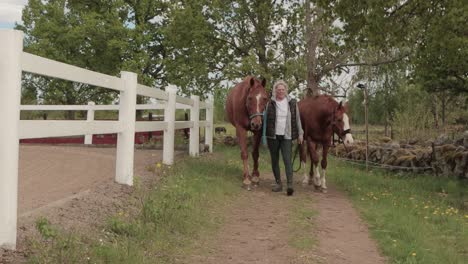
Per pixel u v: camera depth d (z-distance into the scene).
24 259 3.43
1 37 3.64
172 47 25.27
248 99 8.45
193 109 12.32
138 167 8.34
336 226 6.20
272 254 4.68
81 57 26.11
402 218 6.57
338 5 10.37
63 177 6.91
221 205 7.00
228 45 21.05
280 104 8.74
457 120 26.81
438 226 6.72
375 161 15.38
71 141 16.17
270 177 11.11
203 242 4.94
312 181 10.37
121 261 3.75
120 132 6.37
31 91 29.86
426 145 15.94
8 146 3.61
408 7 10.91
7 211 3.56
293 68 18.59
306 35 18.84
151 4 25.66
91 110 13.40
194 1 19.64
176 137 16.72
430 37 11.72
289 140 8.71
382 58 19.64
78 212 4.73
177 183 7.36
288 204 7.64
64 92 27.94
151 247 4.34
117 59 25.48
